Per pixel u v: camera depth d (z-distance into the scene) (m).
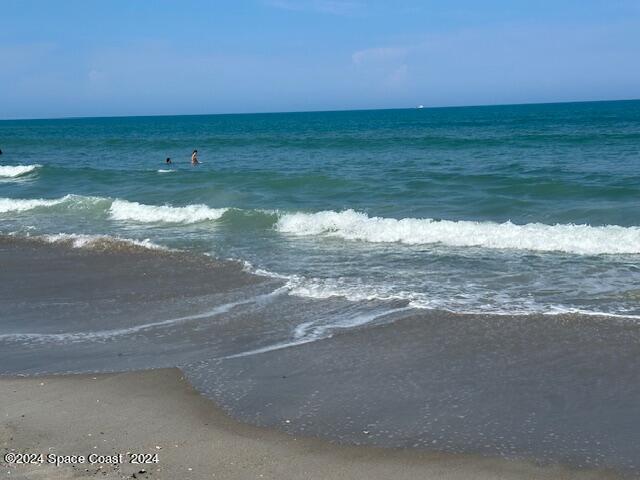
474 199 18.58
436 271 11.76
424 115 139.75
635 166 25.89
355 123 101.44
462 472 5.37
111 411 6.54
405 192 20.28
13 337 9.04
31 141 60.31
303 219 16.27
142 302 10.58
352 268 12.17
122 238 15.45
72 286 11.76
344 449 5.76
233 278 11.77
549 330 8.66
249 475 5.30
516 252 12.89
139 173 27.19
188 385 7.18
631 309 9.34
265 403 6.71
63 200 20.16
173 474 5.28
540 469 5.39
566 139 42.78
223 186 22.61
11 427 6.18
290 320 9.38
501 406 6.57
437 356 7.92
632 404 6.55
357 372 7.49
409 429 6.12
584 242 13.02
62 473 5.21
